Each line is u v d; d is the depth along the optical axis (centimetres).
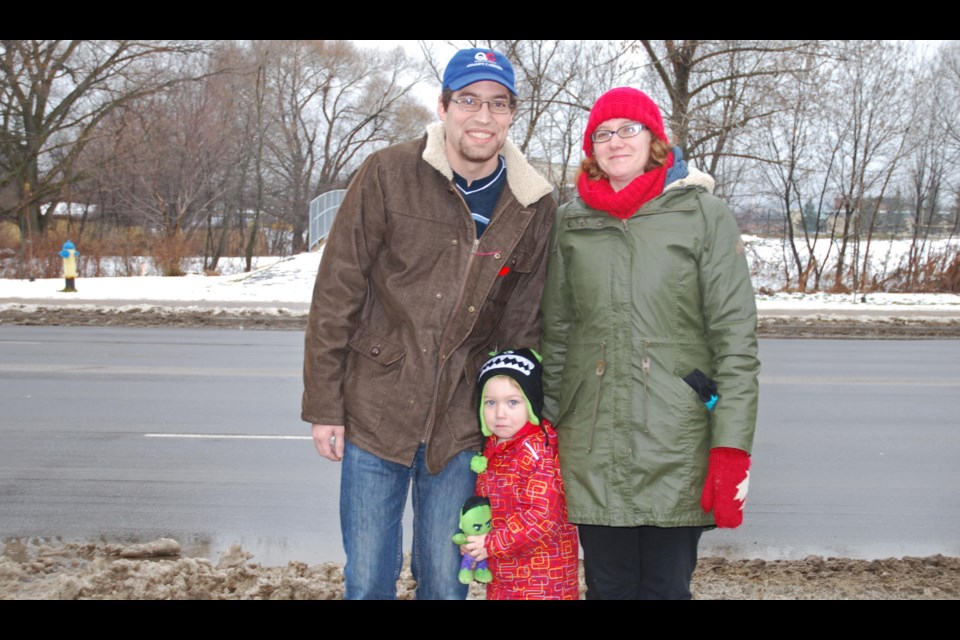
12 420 780
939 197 2622
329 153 5316
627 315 301
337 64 5144
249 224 4194
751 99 2364
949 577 424
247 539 494
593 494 301
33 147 3152
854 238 2439
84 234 3562
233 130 3478
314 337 310
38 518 523
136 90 3145
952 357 1264
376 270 313
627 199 299
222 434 737
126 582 396
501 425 314
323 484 601
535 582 320
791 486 612
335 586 399
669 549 306
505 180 316
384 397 307
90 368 1063
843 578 422
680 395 297
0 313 1638
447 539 314
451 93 299
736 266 300
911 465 668
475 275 308
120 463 645
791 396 947
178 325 1525
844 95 2338
